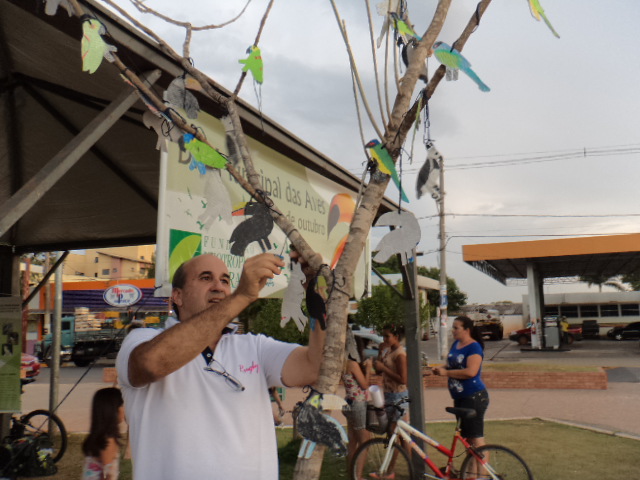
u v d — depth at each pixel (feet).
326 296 4.52
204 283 6.04
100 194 16.97
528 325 126.31
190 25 5.50
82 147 6.76
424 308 61.36
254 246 12.14
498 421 30.22
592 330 114.32
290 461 20.10
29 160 15.55
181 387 5.46
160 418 5.35
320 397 3.77
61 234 19.56
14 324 17.65
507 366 49.44
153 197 17.12
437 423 30.04
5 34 10.19
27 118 13.78
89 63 4.43
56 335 24.90
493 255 80.59
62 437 20.15
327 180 16.34
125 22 7.20
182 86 5.16
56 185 16.52
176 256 9.32
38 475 18.71
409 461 16.26
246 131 11.75
